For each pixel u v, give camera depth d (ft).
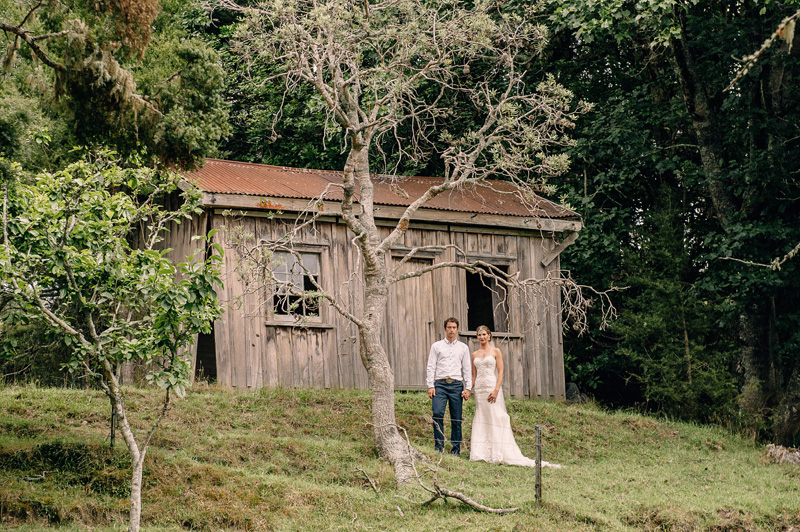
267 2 44.45
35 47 32.01
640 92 67.62
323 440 41.86
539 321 58.70
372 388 41.22
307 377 51.47
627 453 47.80
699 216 72.28
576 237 60.85
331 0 43.14
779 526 35.37
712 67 59.72
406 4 45.85
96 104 33.22
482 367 43.19
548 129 48.01
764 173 57.06
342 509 33.17
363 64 57.67
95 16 33.12
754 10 59.31
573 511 33.88
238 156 77.71
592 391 69.92
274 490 34.04
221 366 48.88
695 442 51.39
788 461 47.50
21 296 30.40
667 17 55.06
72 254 30.94
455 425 43.86
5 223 30.30
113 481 32.68
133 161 37.04
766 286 56.13
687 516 34.88
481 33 46.01
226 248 49.67
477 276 67.51
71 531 29.09
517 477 39.50
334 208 52.60
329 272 52.90
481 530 31.45
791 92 59.00
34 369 53.98
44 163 49.26
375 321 41.98
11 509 29.66
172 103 34.55
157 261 31.42
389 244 43.14
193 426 40.70
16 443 34.60
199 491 32.94
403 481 36.88
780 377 59.16
